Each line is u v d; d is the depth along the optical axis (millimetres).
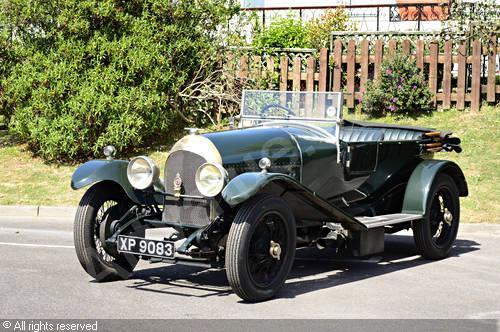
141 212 6961
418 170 8125
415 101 14023
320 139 7480
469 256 8352
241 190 5902
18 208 11242
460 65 14008
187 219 6539
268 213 6121
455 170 8375
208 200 6383
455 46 14336
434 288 6754
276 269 6309
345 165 7617
